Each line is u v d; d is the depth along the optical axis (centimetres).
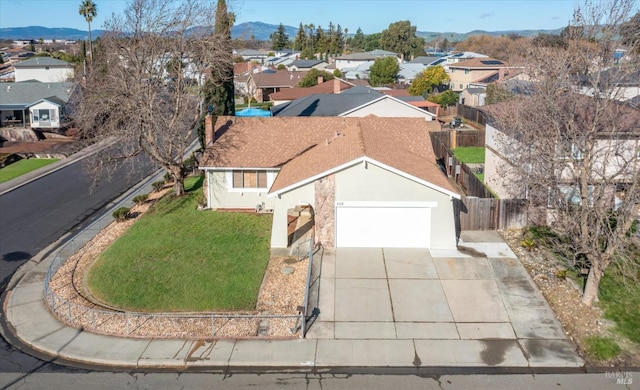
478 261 2203
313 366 1598
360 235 2347
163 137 3081
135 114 2858
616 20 2144
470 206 2519
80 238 2694
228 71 3588
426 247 2333
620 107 2364
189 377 1562
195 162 3894
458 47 16612
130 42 2934
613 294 1909
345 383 1523
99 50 4856
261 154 2975
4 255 2530
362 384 1516
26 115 5819
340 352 1655
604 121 2045
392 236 2341
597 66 2266
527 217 2503
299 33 17500
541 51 2956
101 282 2138
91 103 3042
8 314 1969
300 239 2511
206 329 1791
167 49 3005
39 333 1816
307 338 1727
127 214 2964
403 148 2919
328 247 2355
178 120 3105
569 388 1488
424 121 3262
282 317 1756
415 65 10625
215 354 1655
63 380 1559
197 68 3116
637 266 2041
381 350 1661
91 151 4797
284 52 16575
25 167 4247
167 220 2806
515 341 1694
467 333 1736
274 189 2441
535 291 1972
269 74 9162
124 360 1634
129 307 1945
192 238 2542
